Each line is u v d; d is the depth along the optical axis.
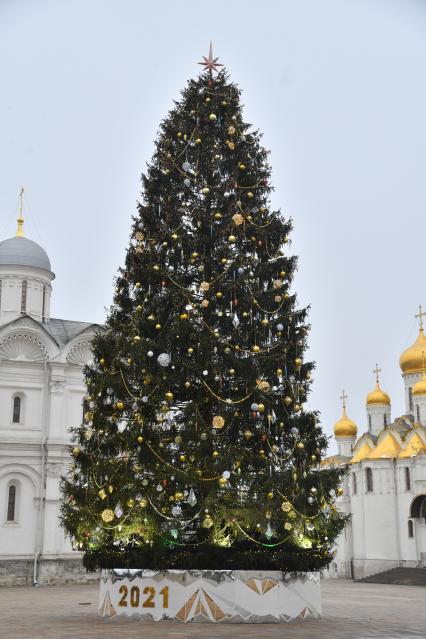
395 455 66.94
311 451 23.67
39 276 59.00
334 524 23.30
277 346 24.09
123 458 22.75
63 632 19.06
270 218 25.73
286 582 22.42
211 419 23.05
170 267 24.08
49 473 52.56
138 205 25.94
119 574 22.80
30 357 54.41
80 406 54.88
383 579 59.75
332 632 19.45
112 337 24.38
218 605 21.72
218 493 21.73
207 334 23.16
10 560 50.47
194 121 26.47
